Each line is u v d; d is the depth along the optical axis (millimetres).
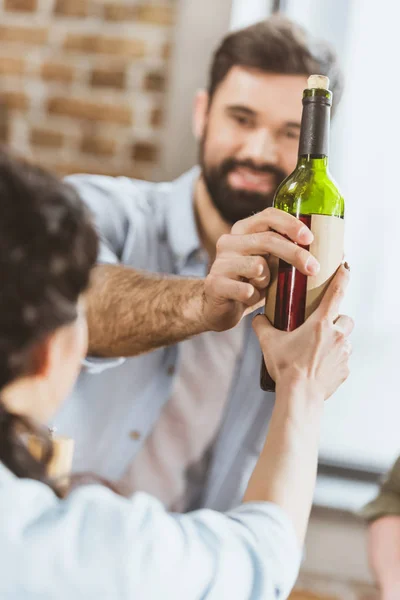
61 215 655
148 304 1145
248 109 1586
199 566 684
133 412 1629
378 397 2414
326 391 872
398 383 2416
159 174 2254
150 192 1785
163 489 1664
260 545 734
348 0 2412
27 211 640
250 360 1661
